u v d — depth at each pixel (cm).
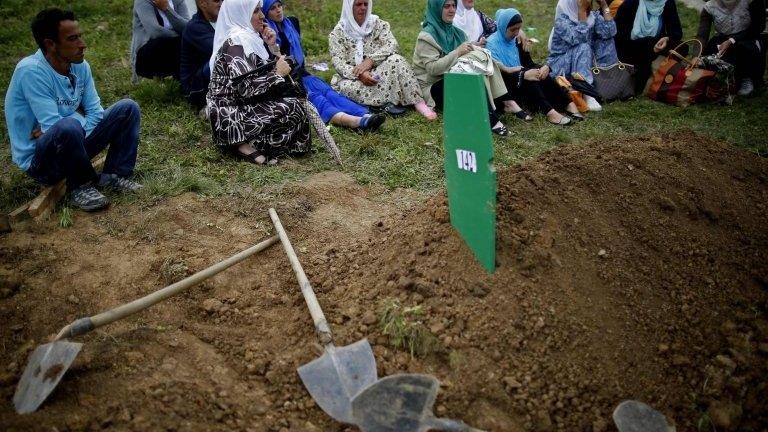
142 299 288
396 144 543
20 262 353
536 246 297
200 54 593
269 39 512
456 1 629
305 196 441
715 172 411
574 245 309
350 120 573
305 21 982
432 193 452
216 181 462
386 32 649
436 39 639
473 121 255
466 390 252
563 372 261
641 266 314
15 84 396
